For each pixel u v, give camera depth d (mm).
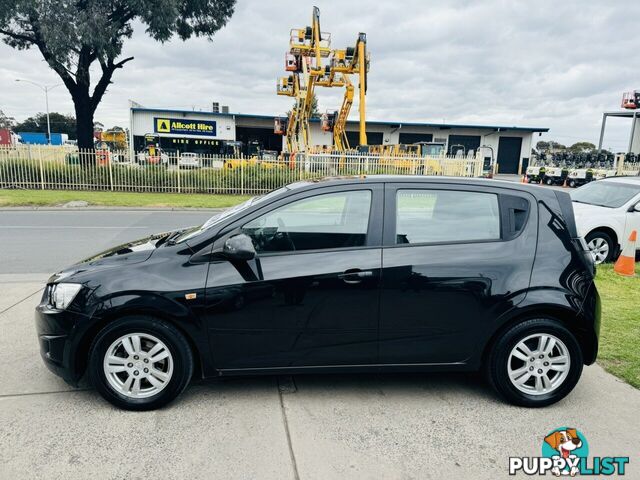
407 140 47562
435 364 3389
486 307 3291
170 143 41969
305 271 3219
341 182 3432
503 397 3402
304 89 27703
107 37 18703
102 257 3502
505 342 3316
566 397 3504
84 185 18844
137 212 14406
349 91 27656
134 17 20562
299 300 3221
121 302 3088
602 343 4453
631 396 3521
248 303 3195
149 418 3131
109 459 2697
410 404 3385
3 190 17797
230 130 43000
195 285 3158
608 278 6992
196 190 19688
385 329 3303
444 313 3301
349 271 3232
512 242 3385
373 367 3365
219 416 3168
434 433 3033
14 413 3150
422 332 3322
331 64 25516
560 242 3410
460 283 3271
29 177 18438
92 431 2969
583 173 29625
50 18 17219
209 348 3227
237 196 19047
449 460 2770
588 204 8602
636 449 2900
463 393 3561
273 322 3236
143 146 41812
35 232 10281
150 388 3246
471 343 3350
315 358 3320
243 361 3283
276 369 3320
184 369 3230
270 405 3324
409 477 2617
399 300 3268
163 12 18703
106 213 13953
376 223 3352
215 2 22484
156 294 3113
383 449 2854
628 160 29906
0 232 10250
